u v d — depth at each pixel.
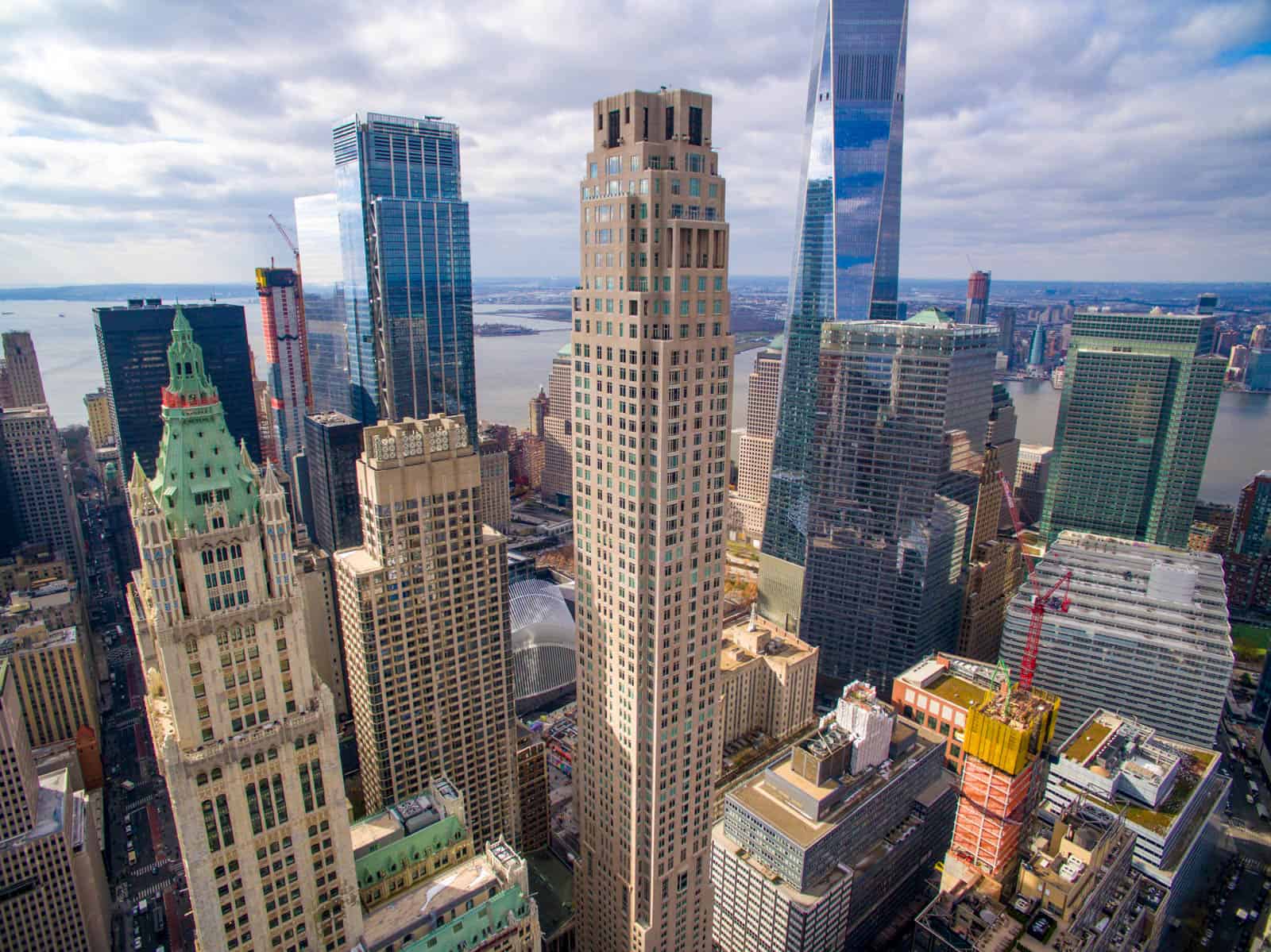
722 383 156.88
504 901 147.38
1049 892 195.75
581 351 161.25
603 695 176.88
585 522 170.50
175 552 105.00
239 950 117.62
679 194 145.75
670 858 178.62
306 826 120.19
